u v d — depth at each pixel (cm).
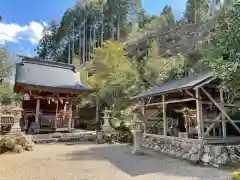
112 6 4262
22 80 1296
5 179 485
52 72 1521
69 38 5091
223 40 525
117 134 1234
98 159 721
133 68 1784
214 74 609
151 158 736
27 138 962
